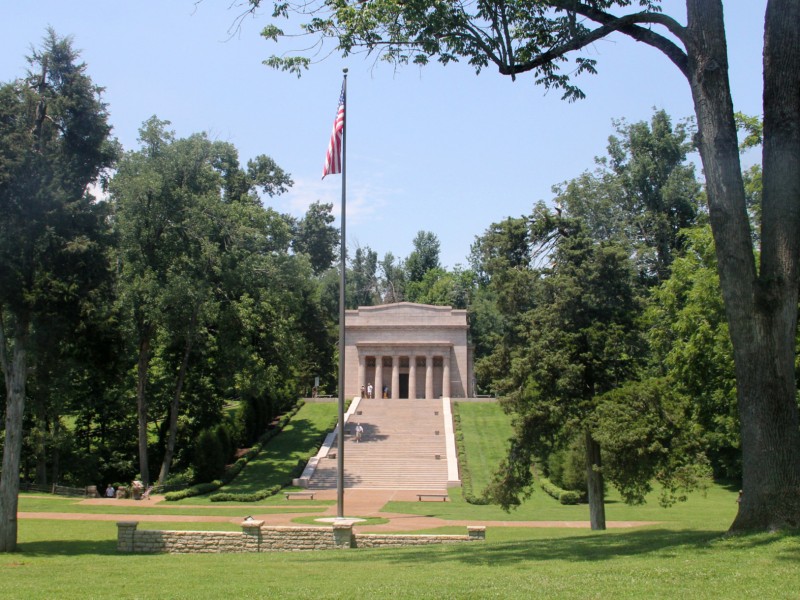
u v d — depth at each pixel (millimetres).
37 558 22422
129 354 47625
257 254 54594
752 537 14359
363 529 30844
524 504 46094
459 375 87500
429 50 19672
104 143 27484
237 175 64375
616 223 72438
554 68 19953
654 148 75375
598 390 31703
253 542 23188
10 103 25609
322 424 70562
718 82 15977
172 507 42438
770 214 15625
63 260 25734
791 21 15633
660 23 17047
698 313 40688
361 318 89188
